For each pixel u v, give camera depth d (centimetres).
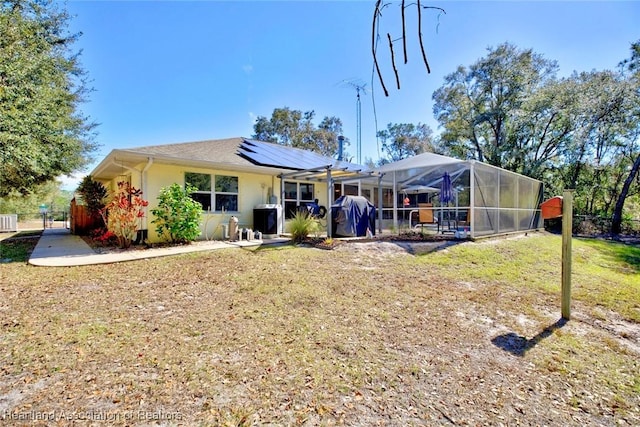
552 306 447
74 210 1284
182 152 905
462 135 2316
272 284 467
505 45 1967
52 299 387
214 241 883
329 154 2909
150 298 400
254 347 283
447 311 404
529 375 266
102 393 210
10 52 841
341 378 242
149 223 827
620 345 335
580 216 1714
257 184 1053
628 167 1850
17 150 804
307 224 877
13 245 855
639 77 1576
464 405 220
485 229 938
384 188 1545
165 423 185
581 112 1716
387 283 508
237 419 192
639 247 1177
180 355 263
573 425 207
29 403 197
